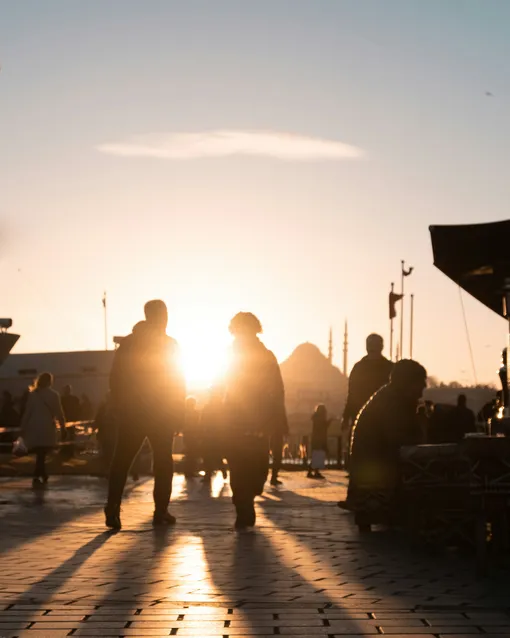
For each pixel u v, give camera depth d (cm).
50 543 1065
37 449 2252
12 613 659
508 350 1056
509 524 926
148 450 2806
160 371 1268
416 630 607
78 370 5450
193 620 636
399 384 1156
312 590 755
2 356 2973
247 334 1270
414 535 995
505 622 630
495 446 820
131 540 1095
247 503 1238
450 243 1052
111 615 652
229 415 1242
